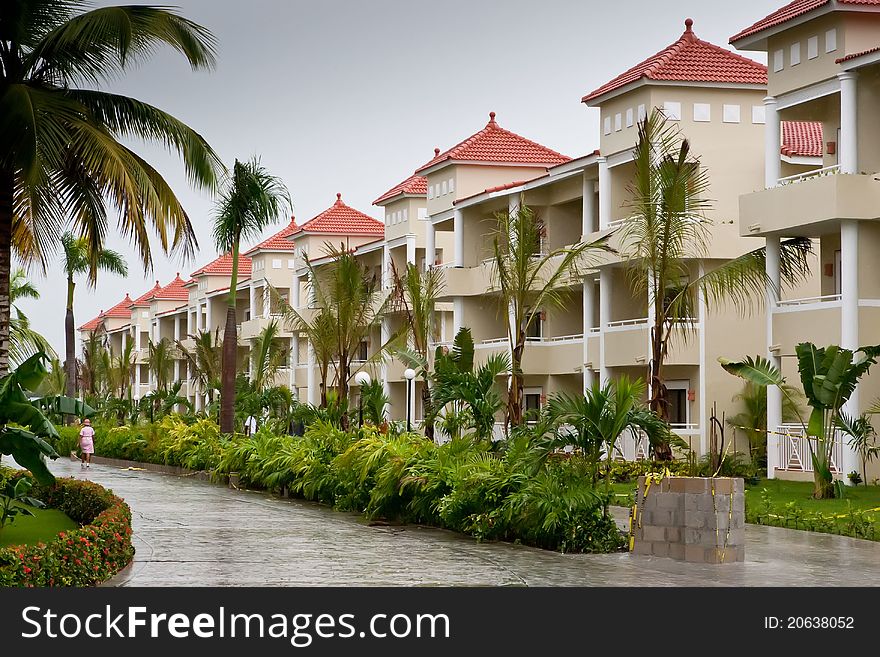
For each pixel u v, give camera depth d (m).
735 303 31.84
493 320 45.44
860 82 28.84
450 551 16.48
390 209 53.72
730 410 34.25
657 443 17.66
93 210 23.28
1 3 20.27
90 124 20.56
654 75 34.28
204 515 22.08
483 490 18.41
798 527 19.59
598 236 36.53
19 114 19.38
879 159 28.84
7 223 19.94
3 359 19.88
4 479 18.12
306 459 26.39
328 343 42.06
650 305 30.39
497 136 47.78
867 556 16.05
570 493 16.72
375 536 18.55
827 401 23.78
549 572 14.34
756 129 34.94
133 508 23.56
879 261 28.75
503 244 44.84
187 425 43.41
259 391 48.50
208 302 77.50
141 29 20.80
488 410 22.28
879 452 27.89
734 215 34.44
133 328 96.94
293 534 18.75
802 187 28.72
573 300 42.47
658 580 13.70
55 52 21.14
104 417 62.12
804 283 35.25
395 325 52.19
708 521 15.29
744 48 31.78
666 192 27.00
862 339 28.05
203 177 22.44
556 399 17.66
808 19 29.34
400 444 22.83
